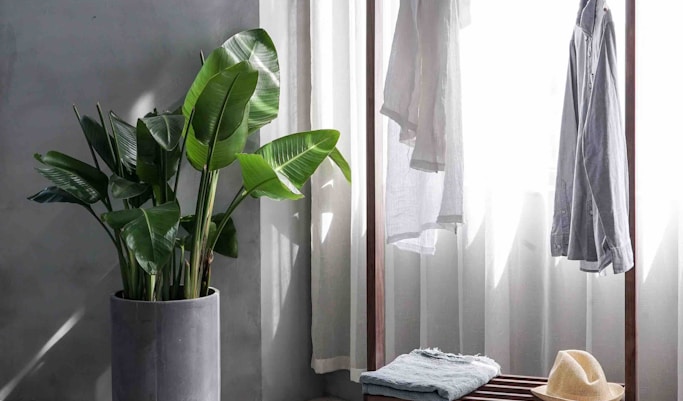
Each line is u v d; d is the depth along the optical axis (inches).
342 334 137.1
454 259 126.7
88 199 102.1
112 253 123.0
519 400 92.4
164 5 123.2
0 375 125.1
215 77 96.7
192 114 98.2
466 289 123.3
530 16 115.9
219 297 119.1
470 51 120.8
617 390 95.5
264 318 128.3
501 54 117.6
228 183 125.0
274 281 130.2
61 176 101.4
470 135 121.7
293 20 131.8
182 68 124.0
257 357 126.5
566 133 101.3
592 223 96.0
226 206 124.9
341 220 136.0
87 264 123.2
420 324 129.1
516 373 119.8
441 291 127.6
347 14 132.0
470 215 122.3
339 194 135.6
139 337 101.8
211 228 112.7
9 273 124.3
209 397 106.4
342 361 137.2
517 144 117.4
